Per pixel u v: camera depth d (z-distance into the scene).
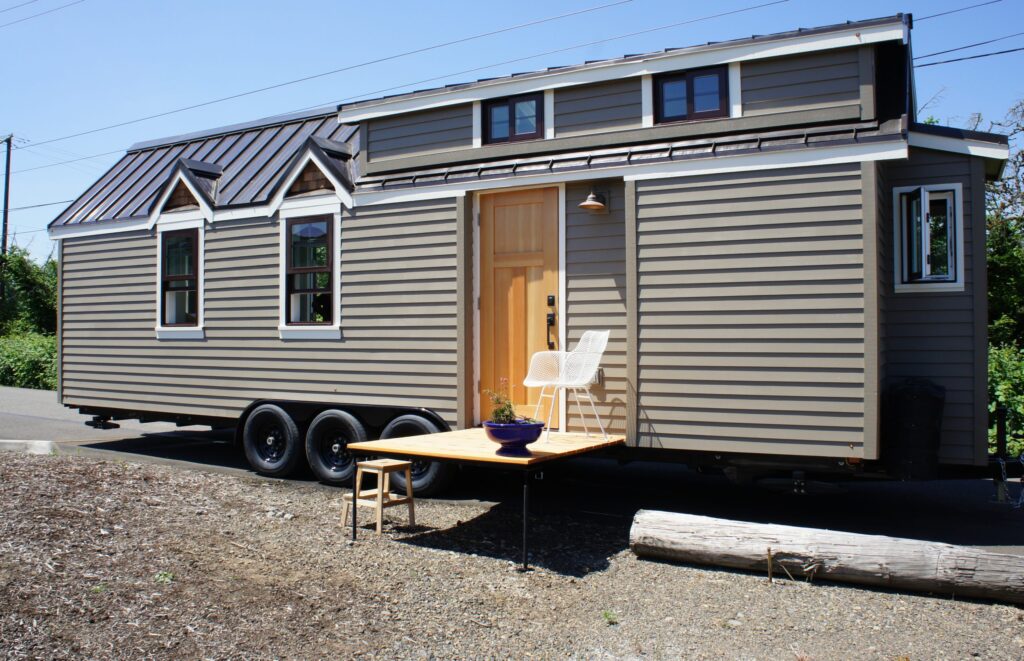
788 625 4.29
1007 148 6.07
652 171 6.38
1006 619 4.37
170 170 10.52
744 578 5.10
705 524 5.36
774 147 5.94
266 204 8.66
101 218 10.34
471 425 7.35
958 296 6.21
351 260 8.07
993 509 7.18
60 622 3.86
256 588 4.57
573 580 5.05
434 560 5.41
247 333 8.83
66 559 4.66
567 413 6.88
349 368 8.05
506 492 7.86
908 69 6.54
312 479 8.48
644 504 7.34
